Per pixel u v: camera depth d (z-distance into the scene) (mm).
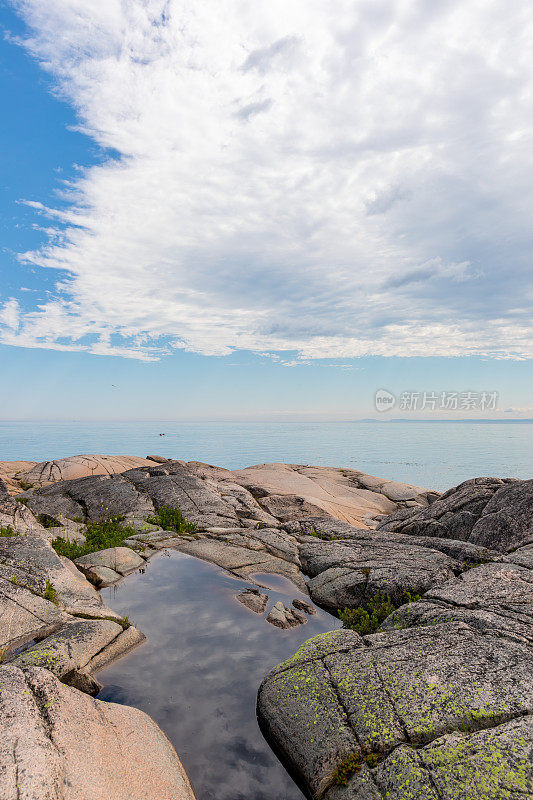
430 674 5699
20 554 10016
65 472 25531
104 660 7281
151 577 11156
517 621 6750
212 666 7320
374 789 4418
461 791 4027
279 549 12828
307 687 6070
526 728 4547
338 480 27719
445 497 14922
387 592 9391
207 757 5500
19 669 5480
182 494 18609
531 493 12242
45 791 3746
